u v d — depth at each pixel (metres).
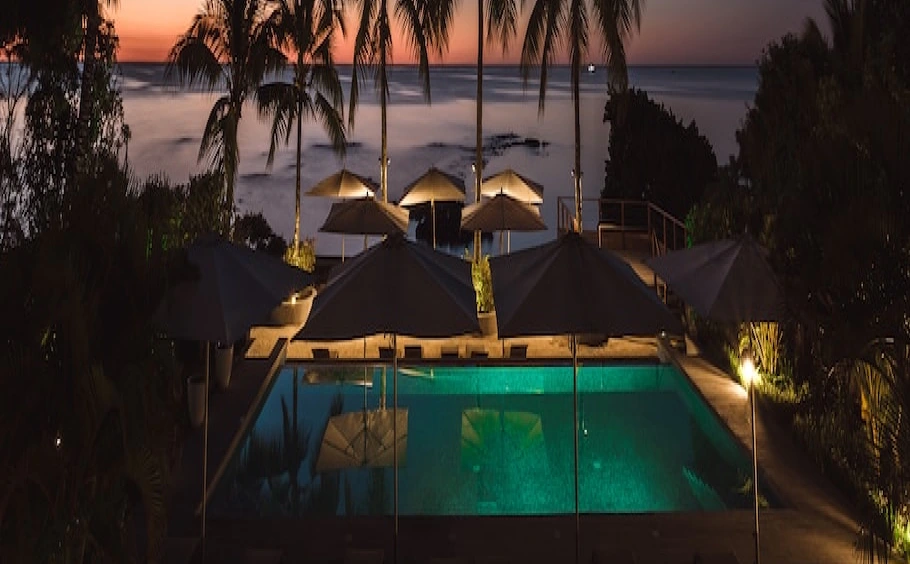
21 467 4.15
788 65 12.37
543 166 48.88
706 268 8.47
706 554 6.54
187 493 8.37
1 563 4.20
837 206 6.41
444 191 21.44
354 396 12.98
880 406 6.89
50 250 4.58
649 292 7.11
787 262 7.04
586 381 13.81
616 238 22.25
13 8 9.18
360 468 10.00
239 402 11.41
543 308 6.82
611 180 25.70
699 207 15.30
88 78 10.59
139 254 5.35
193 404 10.14
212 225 15.55
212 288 7.05
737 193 13.49
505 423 11.83
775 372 11.44
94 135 10.66
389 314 7.02
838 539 7.45
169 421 5.41
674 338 14.95
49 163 9.96
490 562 6.57
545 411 12.41
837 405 7.79
